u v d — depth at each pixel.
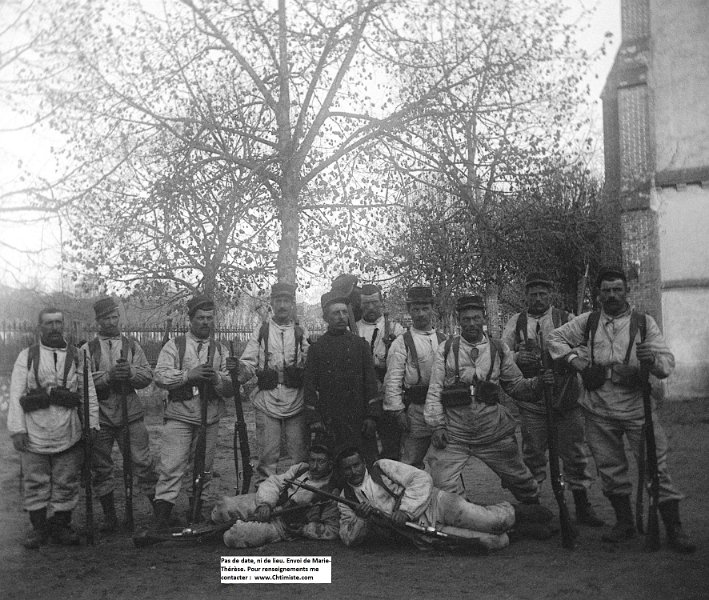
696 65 14.03
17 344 10.48
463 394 5.66
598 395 5.42
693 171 14.43
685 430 10.70
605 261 14.36
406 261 10.67
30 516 5.70
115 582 4.68
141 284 10.37
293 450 6.41
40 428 5.73
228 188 9.34
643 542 5.32
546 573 4.64
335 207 9.95
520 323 6.50
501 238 10.49
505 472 5.76
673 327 14.55
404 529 5.32
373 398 6.07
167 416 6.25
